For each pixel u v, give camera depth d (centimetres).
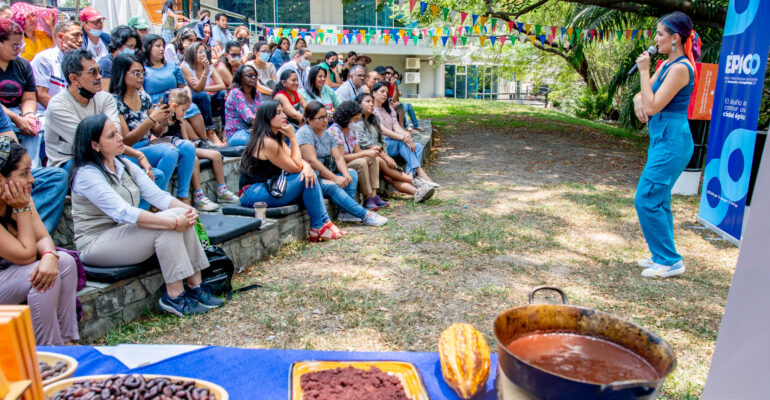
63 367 171
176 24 916
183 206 335
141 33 641
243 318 326
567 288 387
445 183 740
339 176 540
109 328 306
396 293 369
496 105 2067
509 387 147
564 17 1588
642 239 512
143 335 304
